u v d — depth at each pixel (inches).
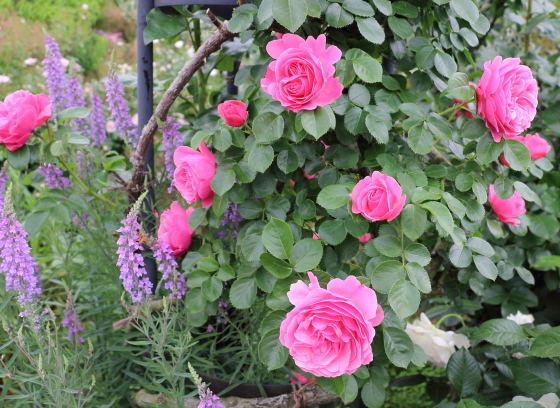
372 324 31.7
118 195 56.1
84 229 55.7
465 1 39.8
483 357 57.4
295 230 39.2
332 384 33.4
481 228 52.9
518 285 61.3
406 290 31.3
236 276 42.8
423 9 45.2
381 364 36.9
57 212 43.0
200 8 50.9
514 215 44.8
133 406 49.4
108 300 54.9
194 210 41.8
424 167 47.8
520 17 67.0
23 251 38.2
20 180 65.6
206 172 38.8
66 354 46.2
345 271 38.2
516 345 50.7
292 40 34.8
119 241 39.4
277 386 43.6
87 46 224.2
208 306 42.5
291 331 30.9
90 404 44.0
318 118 33.8
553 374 42.0
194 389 45.3
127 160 56.7
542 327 49.7
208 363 43.0
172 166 48.5
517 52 68.4
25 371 45.6
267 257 34.9
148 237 41.1
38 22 229.5
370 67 37.0
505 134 36.0
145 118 48.9
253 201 41.6
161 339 38.8
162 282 50.2
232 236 47.1
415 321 52.4
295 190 44.0
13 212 37.8
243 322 49.0
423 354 37.5
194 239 45.9
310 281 33.5
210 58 56.3
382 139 37.2
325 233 36.8
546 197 61.8
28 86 167.2
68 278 52.6
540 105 70.3
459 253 39.6
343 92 42.1
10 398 38.3
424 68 40.7
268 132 36.3
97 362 50.5
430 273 52.0
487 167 41.8
